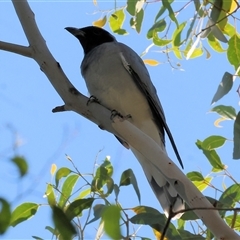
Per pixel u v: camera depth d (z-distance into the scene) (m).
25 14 6.61
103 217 4.57
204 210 5.68
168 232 6.69
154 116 8.60
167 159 6.14
